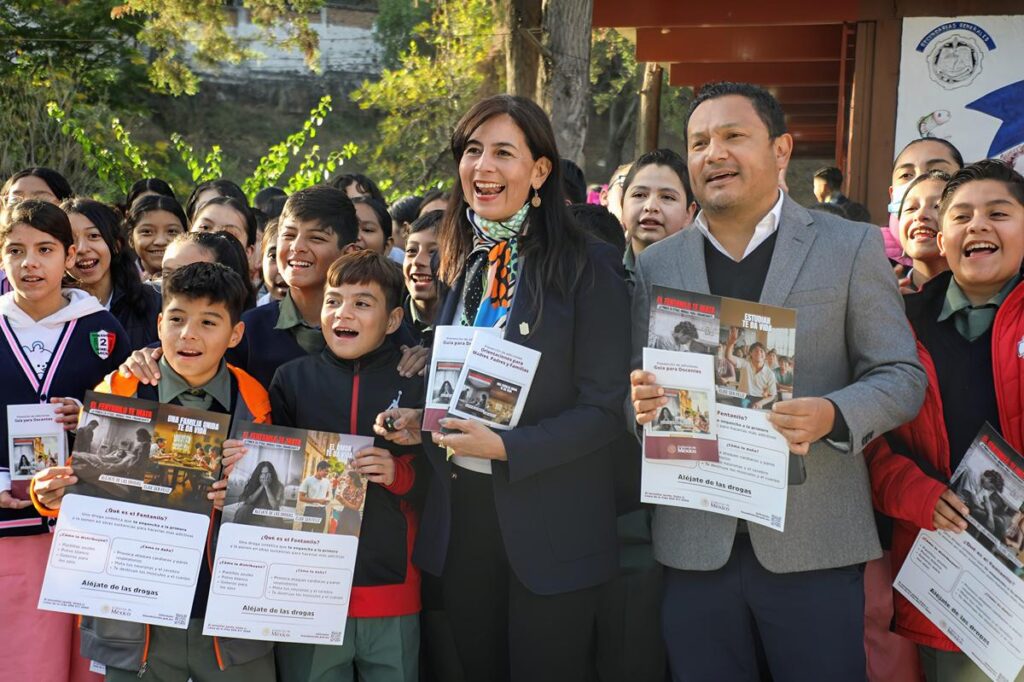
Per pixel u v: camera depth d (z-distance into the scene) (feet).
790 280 10.39
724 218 10.62
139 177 46.85
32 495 11.46
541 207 11.18
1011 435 10.74
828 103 54.29
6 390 12.81
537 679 11.10
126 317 16.02
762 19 30.86
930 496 10.53
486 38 62.28
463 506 11.35
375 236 18.48
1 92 62.08
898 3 28.68
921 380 10.23
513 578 11.12
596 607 11.57
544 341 10.85
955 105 28.43
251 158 102.53
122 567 11.22
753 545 10.41
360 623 11.81
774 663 10.59
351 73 108.47
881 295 10.36
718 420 10.12
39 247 12.98
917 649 12.71
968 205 10.98
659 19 32.12
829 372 10.46
